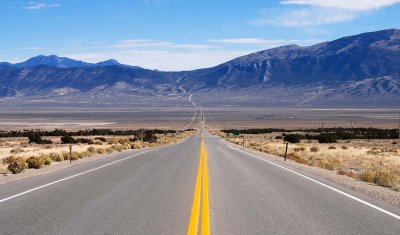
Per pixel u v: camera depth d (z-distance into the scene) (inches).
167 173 903.7
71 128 7130.9
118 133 5265.8
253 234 401.1
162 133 5885.8
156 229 414.6
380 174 837.8
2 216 466.0
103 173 896.9
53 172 916.0
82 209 505.7
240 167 1066.1
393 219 471.5
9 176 860.6
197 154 1584.6
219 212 499.2
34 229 410.6
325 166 1243.2
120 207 519.5
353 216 484.1
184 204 541.6
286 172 957.8
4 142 3705.7
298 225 438.3
